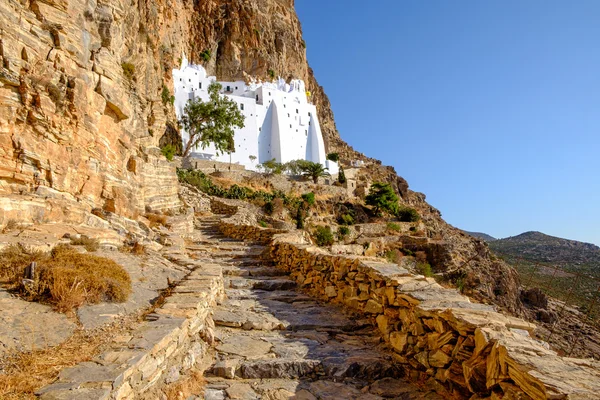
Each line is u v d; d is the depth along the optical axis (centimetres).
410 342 570
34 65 870
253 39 9706
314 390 520
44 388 343
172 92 6569
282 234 1658
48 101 889
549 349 395
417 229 7100
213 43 9244
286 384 534
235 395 495
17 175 812
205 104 6231
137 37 1841
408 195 13012
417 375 540
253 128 8262
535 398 317
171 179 2233
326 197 7256
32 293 541
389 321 657
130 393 390
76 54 1004
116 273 688
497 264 5597
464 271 4950
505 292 4975
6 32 804
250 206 4128
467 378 425
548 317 4575
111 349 435
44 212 836
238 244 1766
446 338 486
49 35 929
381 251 5284
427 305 542
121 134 1293
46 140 891
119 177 1267
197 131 5978
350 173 10188
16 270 581
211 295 775
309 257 1094
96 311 564
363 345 664
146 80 2181
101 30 1170
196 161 5841
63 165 945
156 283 788
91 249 807
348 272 872
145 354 425
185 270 964
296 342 671
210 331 655
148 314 579
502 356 377
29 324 478
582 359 359
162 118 2364
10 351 413
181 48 7925
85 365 391
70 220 917
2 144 790
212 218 2817
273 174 6712
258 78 9600
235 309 847
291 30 11381
